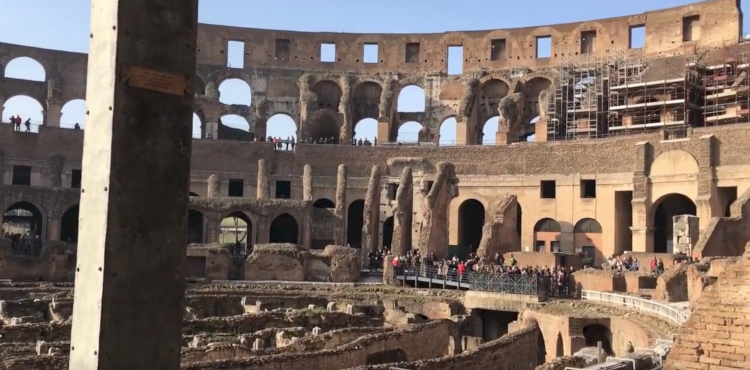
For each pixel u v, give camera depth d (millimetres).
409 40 90500
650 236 63938
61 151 72688
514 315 46344
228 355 23312
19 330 25984
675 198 67562
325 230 68000
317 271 57062
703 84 69562
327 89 91062
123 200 8945
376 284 54062
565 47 84438
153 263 9203
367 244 66438
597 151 69125
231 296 45594
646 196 64125
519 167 73312
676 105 68938
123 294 8914
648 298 40125
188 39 9648
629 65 77000
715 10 75188
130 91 9055
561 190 70688
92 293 8859
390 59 90500
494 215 67812
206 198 65000
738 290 14367
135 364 8992
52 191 62500
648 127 70188
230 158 76688
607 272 46188
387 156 77750
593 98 76000
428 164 76250
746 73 66125
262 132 84125
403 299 47281
